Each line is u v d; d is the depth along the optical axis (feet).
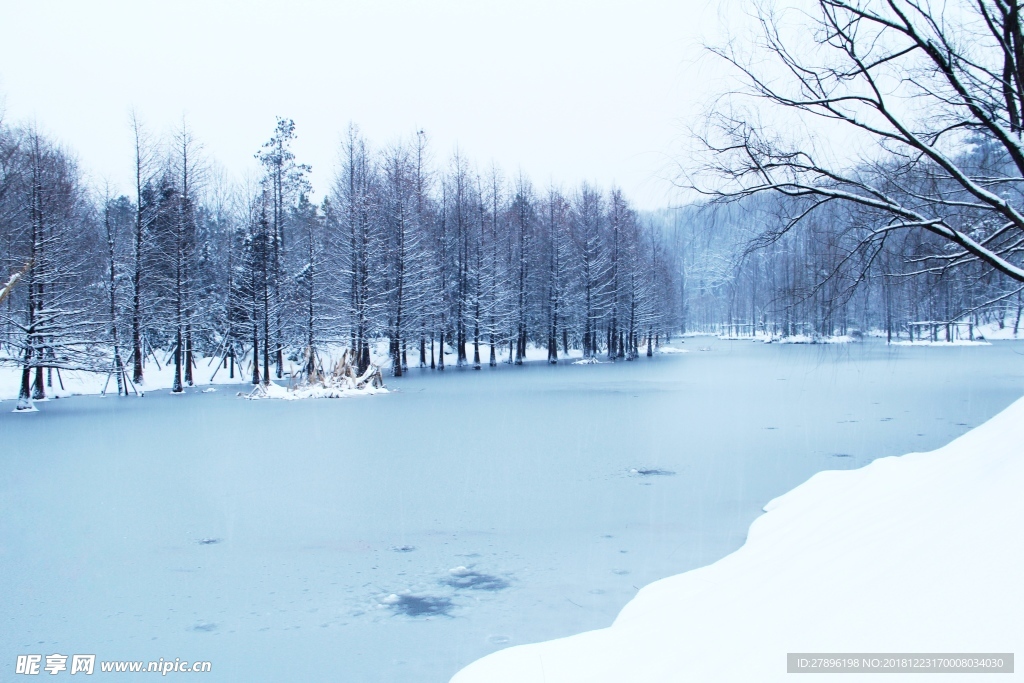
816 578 12.73
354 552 25.07
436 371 135.33
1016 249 22.80
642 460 41.14
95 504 32.71
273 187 117.70
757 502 30.78
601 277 169.68
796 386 90.07
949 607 8.67
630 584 21.40
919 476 18.86
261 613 19.76
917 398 71.77
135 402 87.04
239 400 87.35
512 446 46.91
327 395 87.10
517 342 172.45
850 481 24.26
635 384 99.45
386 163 137.49
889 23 19.72
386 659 16.71
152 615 19.74
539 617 19.06
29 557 24.91
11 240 84.17
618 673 11.22
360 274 117.29
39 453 47.67
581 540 25.94
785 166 21.72
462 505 31.35
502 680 12.03
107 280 108.17
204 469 40.70
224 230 142.61
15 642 18.11
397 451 45.65
